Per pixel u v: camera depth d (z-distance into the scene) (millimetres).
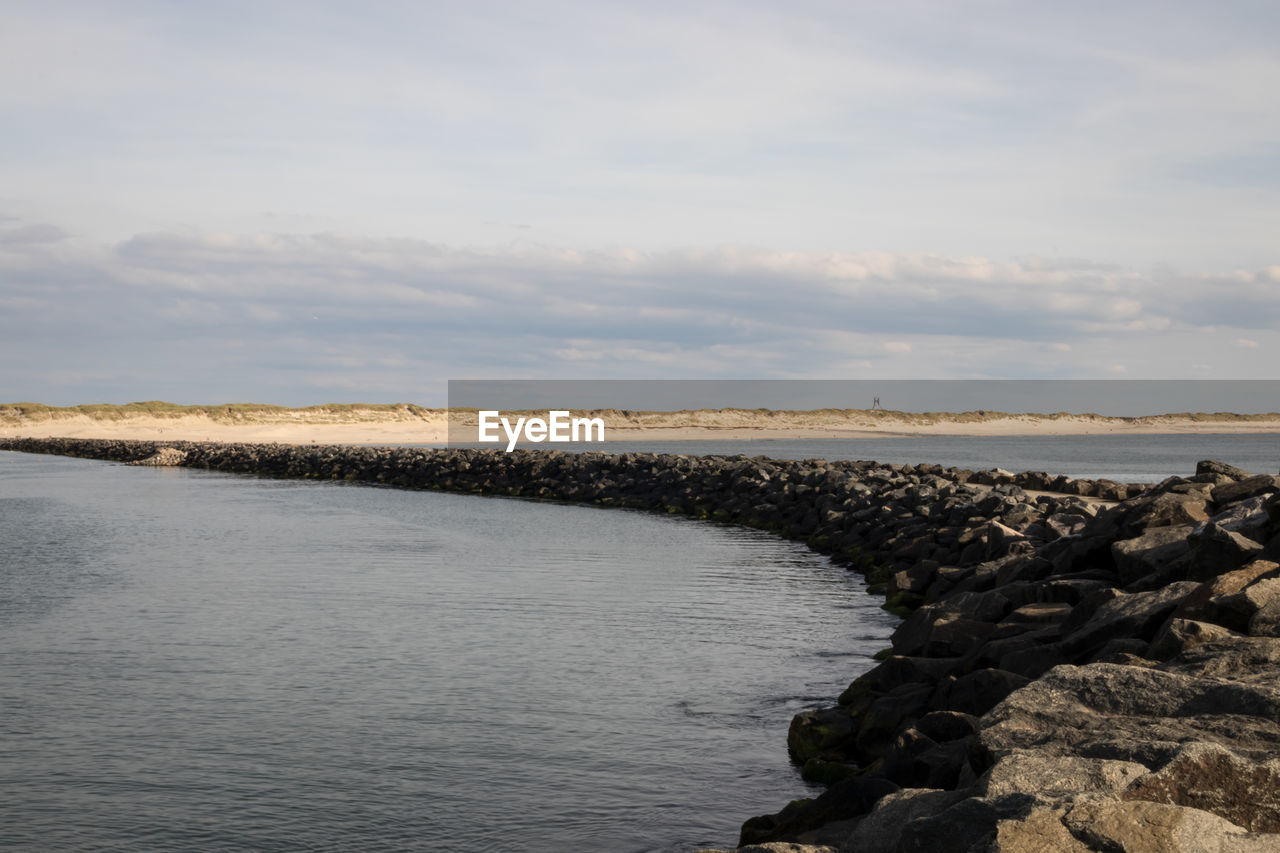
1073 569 15750
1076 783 5836
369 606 18672
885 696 11250
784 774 10391
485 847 8602
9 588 20672
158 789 9742
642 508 41688
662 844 8703
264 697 12695
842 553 26344
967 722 9102
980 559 20656
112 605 18734
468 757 10672
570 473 50531
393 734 11344
